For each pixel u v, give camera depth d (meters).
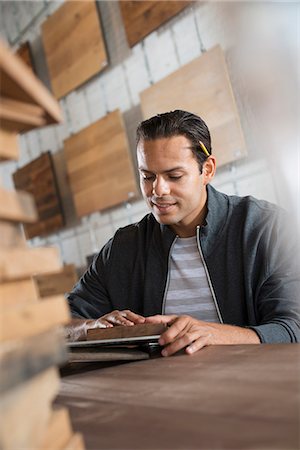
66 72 3.30
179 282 1.40
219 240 1.35
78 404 0.55
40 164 3.66
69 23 3.21
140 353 0.85
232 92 2.17
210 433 0.37
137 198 2.93
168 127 1.22
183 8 2.45
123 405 0.50
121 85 2.96
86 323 1.15
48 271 0.34
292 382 0.48
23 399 0.30
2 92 0.31
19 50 3.81
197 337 0.86
